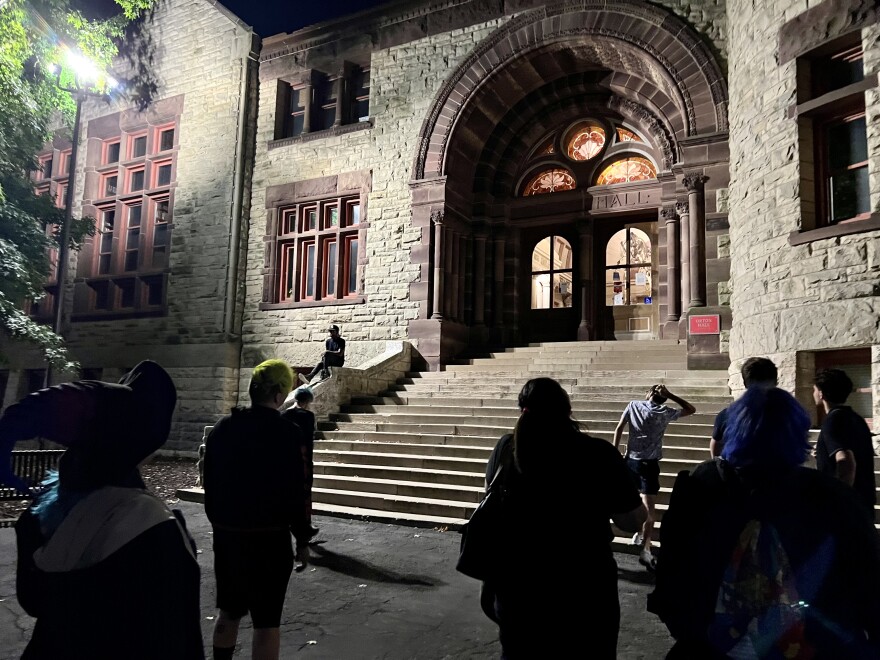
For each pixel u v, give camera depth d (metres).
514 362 13.15
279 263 16.44
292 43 16.86
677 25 12.51
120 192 18.70
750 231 9.75
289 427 3.19
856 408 8.21
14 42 13.21
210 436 3.23
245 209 16.75
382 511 8.08
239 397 16.09
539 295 15.70
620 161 15.06
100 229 19.11
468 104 14.43
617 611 2.22
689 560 1.88
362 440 10.46
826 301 8.27
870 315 7.78
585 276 14.93
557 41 13.58
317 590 5.05
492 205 15.86
